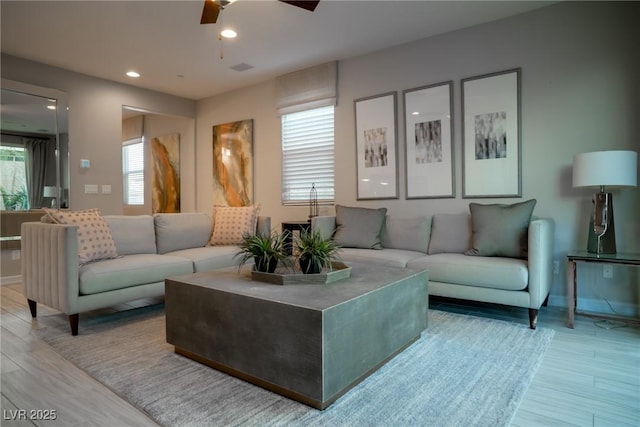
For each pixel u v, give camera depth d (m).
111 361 2.24
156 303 3.59
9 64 4.36
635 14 3.01
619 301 3.10
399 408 1.70
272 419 1.62
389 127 4.29
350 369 1.82
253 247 2.37
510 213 3.17
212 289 2.08
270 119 5.37
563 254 3.32
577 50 3.24
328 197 4.86
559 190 3.34
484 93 3.69
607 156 2.73
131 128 7.41
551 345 2.44
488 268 2.85
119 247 3.47
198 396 1.83
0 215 4.40
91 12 3.40
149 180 7.16
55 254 2.73
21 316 3.14
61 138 4.79
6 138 4.41
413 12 3.45
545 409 1.69
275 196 5.36
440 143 3.95
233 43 4.09
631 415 1.64
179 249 3.98
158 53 4.35
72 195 4.89
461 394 1.82
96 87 5.11
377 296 2.03
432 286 3.11
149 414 1.68
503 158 3.60
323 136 4.88
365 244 3.81
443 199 3.96
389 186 4.31
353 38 4.00
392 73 4.25
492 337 2.58
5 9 3.33
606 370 2.07
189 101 6.25
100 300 2.81
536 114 3.44
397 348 2.23
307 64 4.77
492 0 3.26
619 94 3.08
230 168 5.85
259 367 1.88
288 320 1.75
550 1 3.28
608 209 2.89
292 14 3.46
